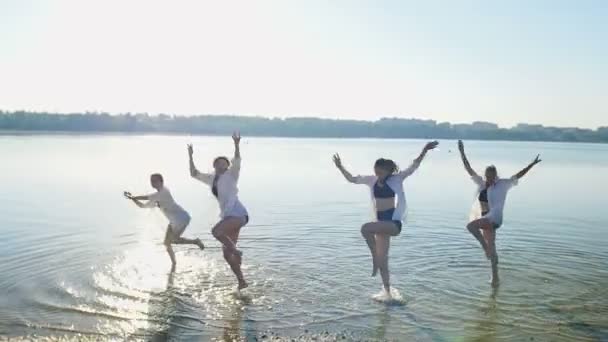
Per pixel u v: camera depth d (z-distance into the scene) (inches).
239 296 332.8
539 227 582.2
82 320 292.4
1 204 716.0
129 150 2465.6
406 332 281.1
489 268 402.9
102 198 786.8
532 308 317.7
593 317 304.3
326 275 378.6
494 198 372.8
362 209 701.9
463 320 297.9
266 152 2539.4
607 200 837.8
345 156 2169.0
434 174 1330.0
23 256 422.3
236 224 345.1
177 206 405.7
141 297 328.5
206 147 3341.5
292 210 691.4
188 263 406.3
